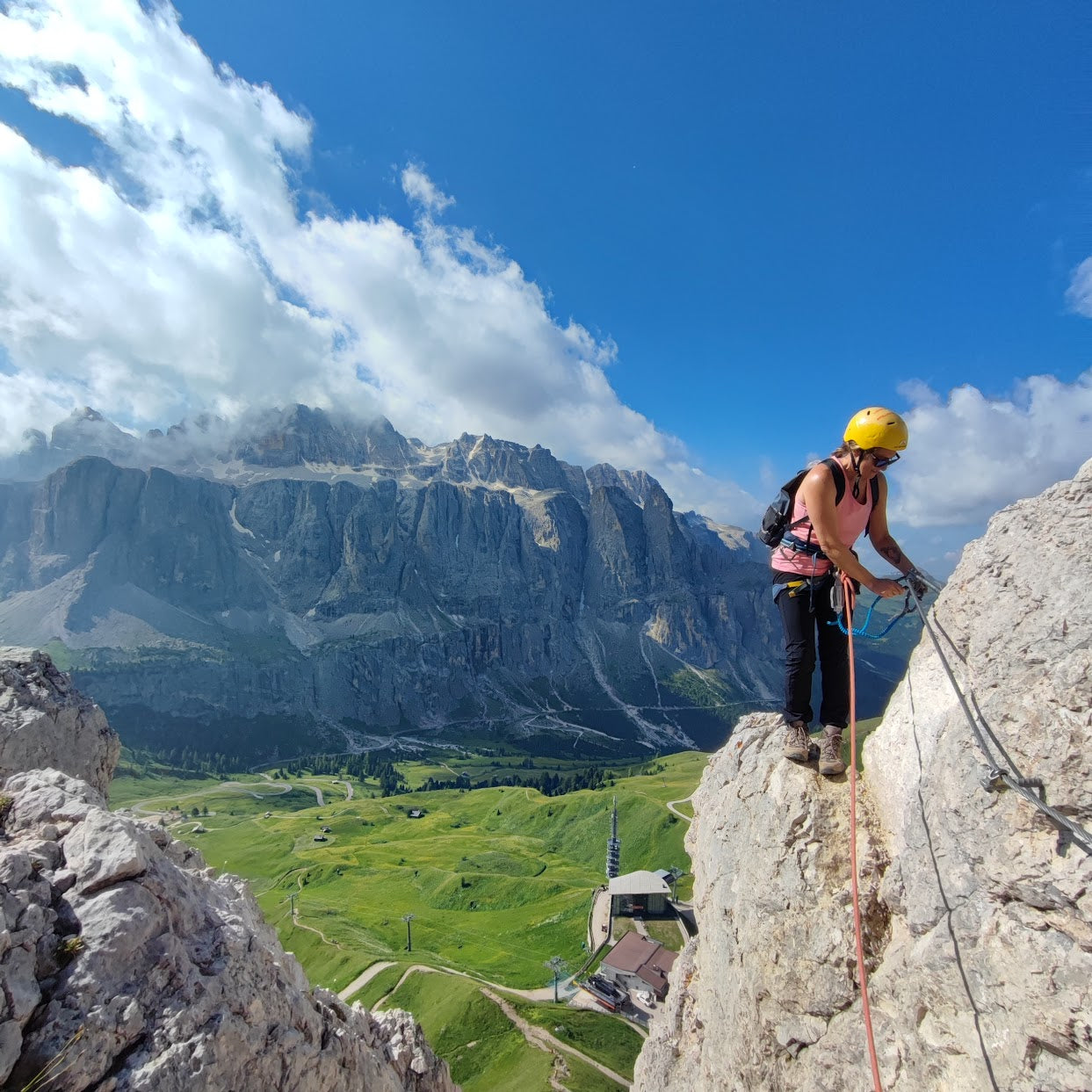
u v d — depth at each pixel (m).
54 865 2.63
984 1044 1.88
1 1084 2.07
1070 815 1.78
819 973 2.56
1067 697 1.86
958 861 2.08
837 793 2.82
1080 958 1.66
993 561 2.26
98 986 2.34
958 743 2.16
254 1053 2.68
